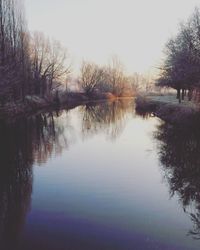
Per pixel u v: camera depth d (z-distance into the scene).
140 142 18.84
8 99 30.77
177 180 11.51
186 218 8.42
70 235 7.56
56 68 56.25
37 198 9.85
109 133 22.70
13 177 11.98
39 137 20.70
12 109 29.92
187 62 21.48
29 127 25.05
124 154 15.78
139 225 8.01
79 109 45.62
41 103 44.62
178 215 8.62
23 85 36.47
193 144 17.11
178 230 7.79
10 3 31.73
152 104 37.88
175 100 37.03
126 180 11.58
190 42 21.27
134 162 14.16
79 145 18.12
